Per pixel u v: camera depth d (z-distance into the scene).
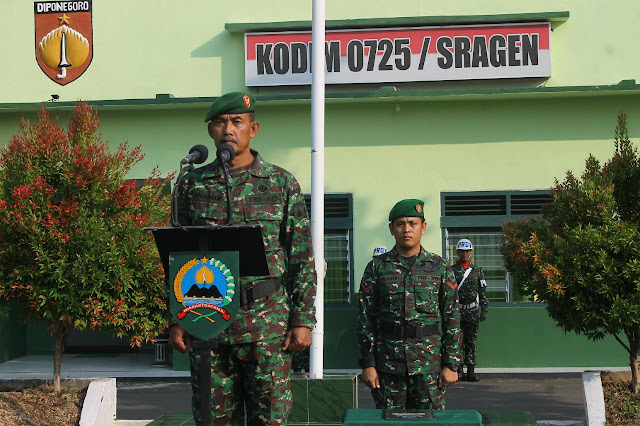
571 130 14.11
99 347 16.86
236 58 14.55
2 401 7.88
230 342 4.47
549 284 8.27
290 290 4.75
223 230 4.20
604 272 8.11
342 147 14.30
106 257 7.89
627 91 13.60
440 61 14.10
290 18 14.49
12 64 14.80
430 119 14.25
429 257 6.61
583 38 14.25
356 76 14.13
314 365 8.16
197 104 14.06
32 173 8.21
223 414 4.57
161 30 14.67
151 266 8.05
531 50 14.01
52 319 8.09
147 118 14.51
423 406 6.46
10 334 15.87
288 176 4.77
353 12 14.46
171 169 14.44
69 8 14.77
